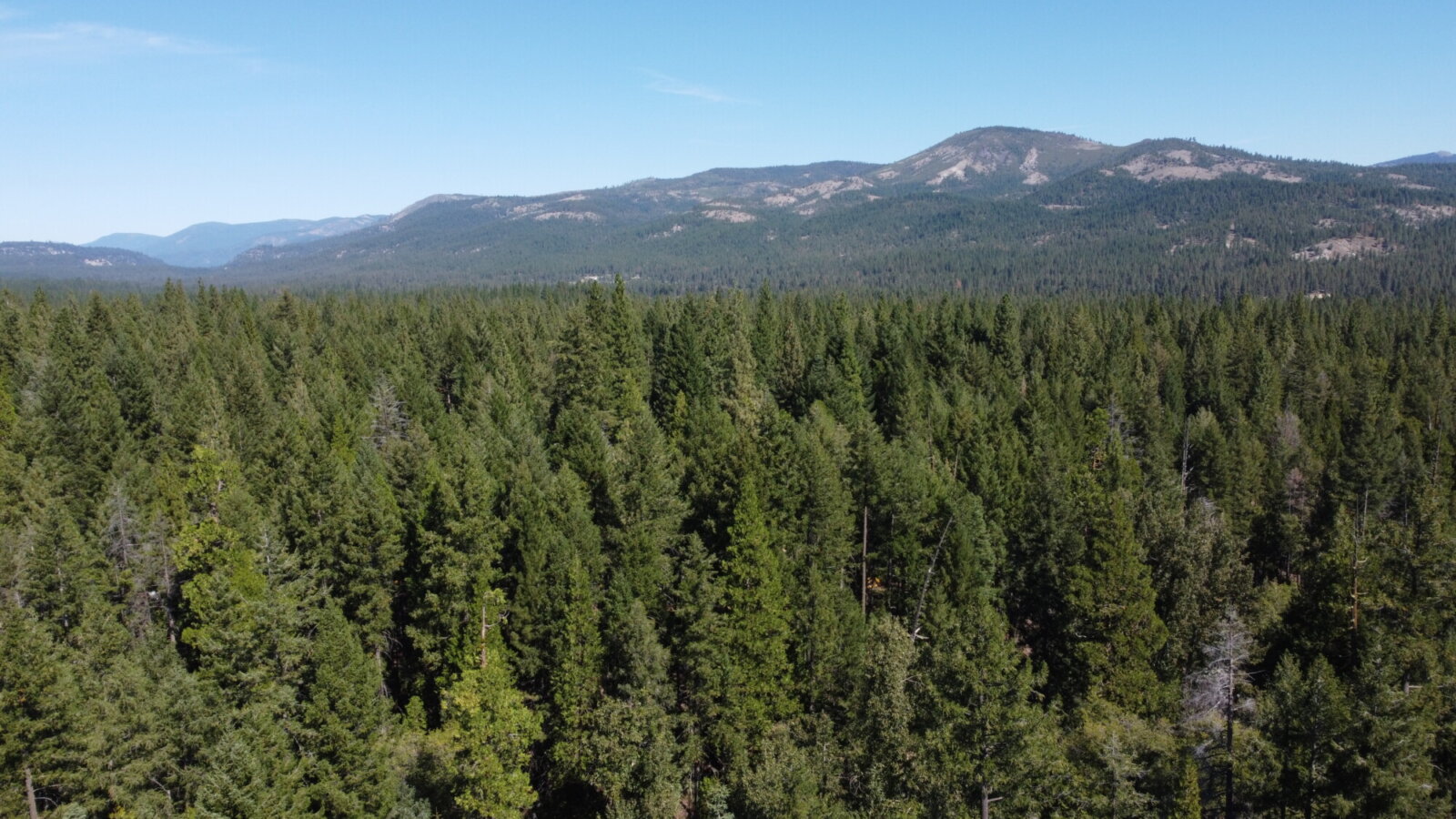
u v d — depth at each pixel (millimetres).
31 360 85500
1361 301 165375
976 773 33156
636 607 42000
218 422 69688
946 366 106875
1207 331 130250
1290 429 91125
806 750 38594
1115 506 49500
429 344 107188
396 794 39062
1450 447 85188
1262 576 72938
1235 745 39094
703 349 94125
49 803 36219
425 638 45750
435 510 47188
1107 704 44406
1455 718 38875
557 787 45375
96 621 42750
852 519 56844
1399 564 50094
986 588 54594
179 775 35500
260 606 40031
